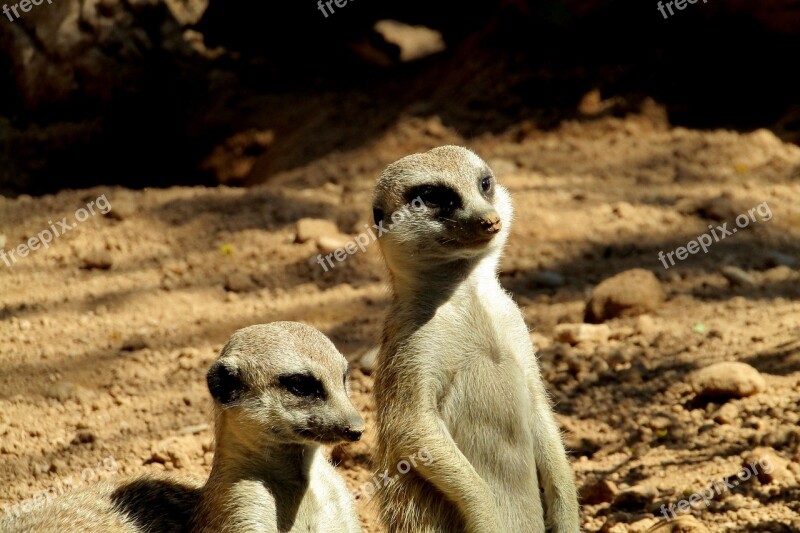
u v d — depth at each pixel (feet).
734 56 46.32
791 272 32.48
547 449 19.29
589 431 24.31
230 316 32.32
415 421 18.11
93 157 56.08
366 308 32.30
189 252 36.99
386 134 47.09
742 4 45.34
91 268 36.19
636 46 48.03
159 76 56.49
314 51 58.39
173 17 57.47
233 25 59.67
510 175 42.22
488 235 18.70
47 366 29.58
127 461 24.30
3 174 55.11
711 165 42.09
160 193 41.39
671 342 28.02
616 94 46.80
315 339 18.75
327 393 18.04
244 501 17.93
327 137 49.06
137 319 32.42
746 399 24.35
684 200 38.17
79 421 26.40
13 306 33.65
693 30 46.98
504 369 18.81
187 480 21.01
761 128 44.78
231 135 53.98
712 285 31.91
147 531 19.06
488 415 18.66
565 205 38.73
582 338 28.55
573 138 45.19
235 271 35.47
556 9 48.24
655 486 21.57
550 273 33.60
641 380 26.30
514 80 47.75
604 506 21.40
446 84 49.96
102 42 56.24
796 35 44.86
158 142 56.34
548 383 26.66
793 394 24.27
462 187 19.24
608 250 35.09
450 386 18.62
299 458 18.42
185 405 26.94
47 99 56.49
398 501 18.30
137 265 36.37
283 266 35.60
